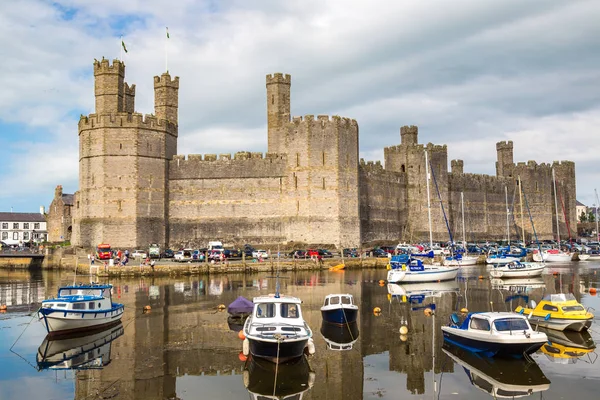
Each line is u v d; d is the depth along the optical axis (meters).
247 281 58.97
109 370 25.47
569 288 52.41
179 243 84.69
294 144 86.50
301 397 21.92
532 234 127.88
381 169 100.19
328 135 86.50
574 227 142.12
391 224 101.25
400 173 105.19
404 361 26.69
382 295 48.03
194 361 26.75
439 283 57.22
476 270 72.44
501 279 61.06
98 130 79.25
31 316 39.62
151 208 81.06
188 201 85.81
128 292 49.78
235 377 24.33
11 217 141.75
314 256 75.19
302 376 24.45
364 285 55.34
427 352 28.22
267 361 25.45
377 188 98.56
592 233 155.25
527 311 33.59
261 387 22.98
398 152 108.31
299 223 85.31
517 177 129.38
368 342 30.39
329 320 34.69
